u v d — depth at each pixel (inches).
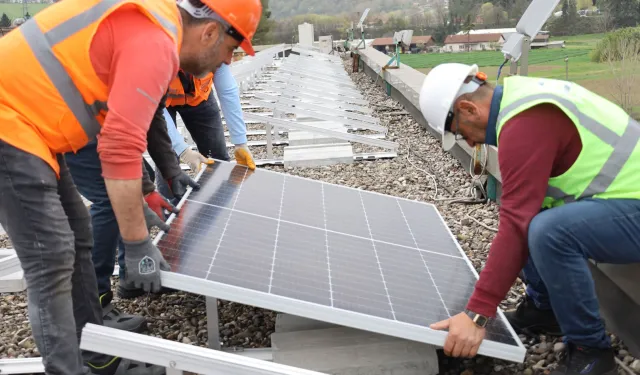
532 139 89.0
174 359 81.7
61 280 83.6
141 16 79.0
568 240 90.7
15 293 152.8
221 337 125.7
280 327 114.1
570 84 97.5
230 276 91.5
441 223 147.6
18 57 77.4
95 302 99.0
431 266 118.0
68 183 93.3
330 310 89.2
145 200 109.5
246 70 431.5
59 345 83.9
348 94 417.4
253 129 368.8
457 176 248.7
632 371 107.0
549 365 111.7
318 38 1073.5
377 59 561.9
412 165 266.5
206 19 86.8
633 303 112.2
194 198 121.3
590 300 94.7
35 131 79.4
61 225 82.7
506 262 91.4
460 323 92.0
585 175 92.7
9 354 123.7
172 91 152.2
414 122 368.5
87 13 78.3
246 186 138.1
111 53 78.5
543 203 98.9
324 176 255.8
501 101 96.0
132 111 77.3
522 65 182.9
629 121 97.3
